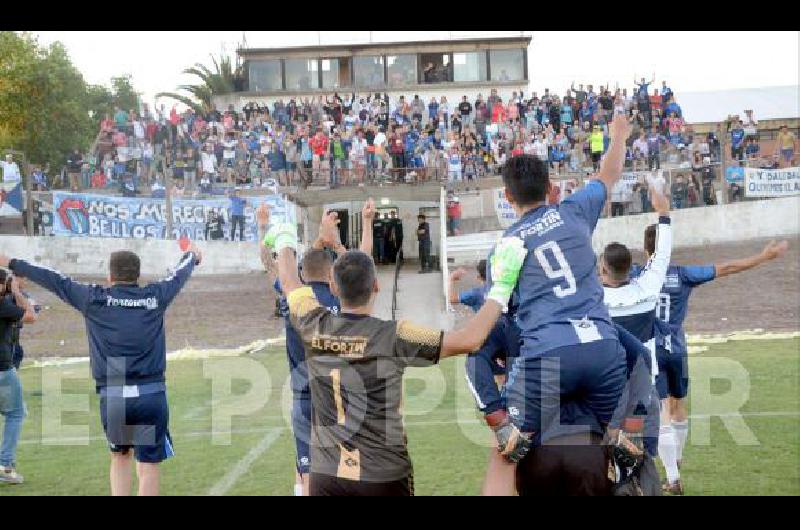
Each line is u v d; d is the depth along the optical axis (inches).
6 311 361.1
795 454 376.2
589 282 219.5
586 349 212.2
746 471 352.2
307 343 216.7
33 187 1159.0
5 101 1560.0
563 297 216.5
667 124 1448.1
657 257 314.8
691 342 725.3
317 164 1346.0
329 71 1813.5
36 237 1068.5
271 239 245.0
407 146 1357.0
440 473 357.7
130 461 315.3
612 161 235.0
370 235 281.3
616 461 231.8
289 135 1395.2
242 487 348.2
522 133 1395.2
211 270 1141.7
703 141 1451.8
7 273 362.0
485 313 211.3
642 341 311.3
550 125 1411.2
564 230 220.8
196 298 1015.0
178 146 1214.3
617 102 1467.8
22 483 365.4
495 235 1234.0
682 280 358.3
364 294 216.1
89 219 1096.8
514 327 229.8
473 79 1802.4
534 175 227.1
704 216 1207.6
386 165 1348.4
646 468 245.9
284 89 1807.3
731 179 1229.7
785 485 330.6
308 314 218.7
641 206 1213.1
